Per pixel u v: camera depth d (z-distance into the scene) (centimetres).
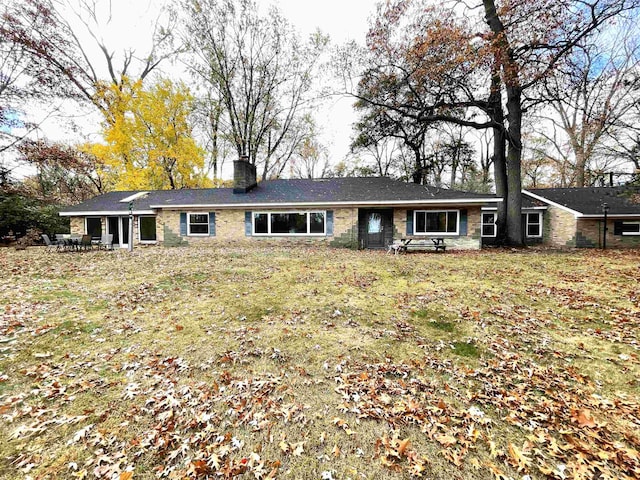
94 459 260
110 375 388
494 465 252
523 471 245
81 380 376
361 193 1594
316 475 245
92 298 671
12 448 271
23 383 368
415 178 2416
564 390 351
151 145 2181
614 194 1756
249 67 2253
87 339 485
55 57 1769
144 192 1973
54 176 2580
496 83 1323
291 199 1595
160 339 489
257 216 1622
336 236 1558
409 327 530
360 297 684
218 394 351
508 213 1503
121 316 579
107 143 2086
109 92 2062
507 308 598
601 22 1119
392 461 258
